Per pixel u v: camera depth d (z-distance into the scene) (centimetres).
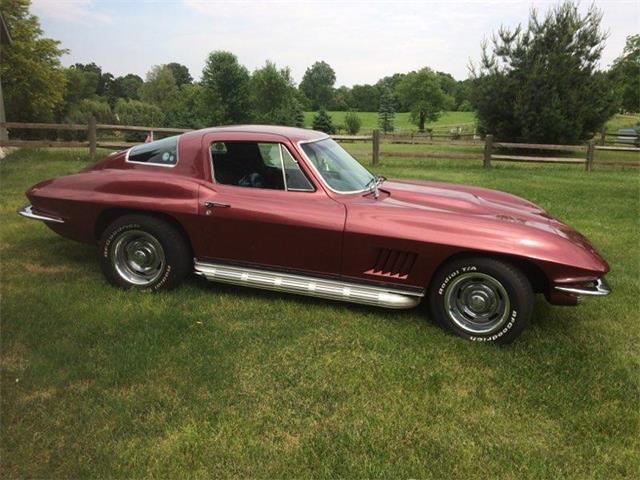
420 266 355
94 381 294
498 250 335
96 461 236
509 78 1884
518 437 261
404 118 8194
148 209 399
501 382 307
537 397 293
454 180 1102
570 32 1795
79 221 421
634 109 4200
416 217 360
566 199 872
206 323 367
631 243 606
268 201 383
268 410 274
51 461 235
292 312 391
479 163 1503
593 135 1923
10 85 2959
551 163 1500
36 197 430
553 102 1795
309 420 268
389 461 241
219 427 259
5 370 302
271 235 380
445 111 7238
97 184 418
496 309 350
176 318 371
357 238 361
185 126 4362
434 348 344
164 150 425
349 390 295
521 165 1455
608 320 400
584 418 277
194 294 417
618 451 254
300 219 370
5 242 530
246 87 5494
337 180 397
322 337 355
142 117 5419
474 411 280
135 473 230
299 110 5831
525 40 1870
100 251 417
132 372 303
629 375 320
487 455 248
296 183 388
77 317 367
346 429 262
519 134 1934
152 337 343
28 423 258
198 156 407
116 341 338
